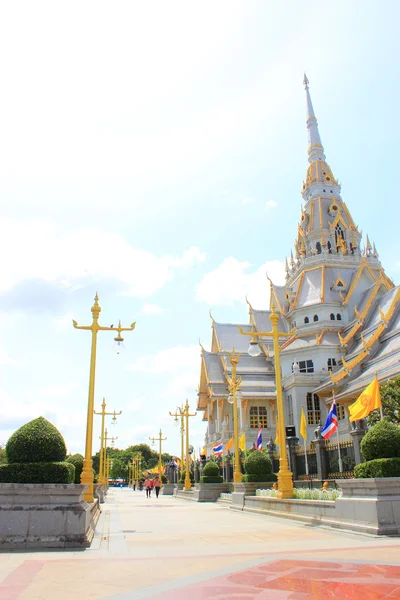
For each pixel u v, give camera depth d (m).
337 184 82.44
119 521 21.34
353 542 13.02
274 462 36.16
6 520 12.43
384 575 8.45
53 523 12.55
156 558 10.74
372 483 14.48
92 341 21.78
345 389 50.91
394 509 14.11
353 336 63.84
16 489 12.61
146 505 37.19
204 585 7.90
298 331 68.19
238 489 30.77
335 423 30.59
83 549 12.29
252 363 74.06
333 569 9.05
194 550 12.01
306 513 19.02
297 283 76.00
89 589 7.71
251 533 15.81
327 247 76.06
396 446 15.53
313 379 60.62
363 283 71.38
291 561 9.98
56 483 13.25
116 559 10.65
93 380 21.11
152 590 7.59
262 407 67.50
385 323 54.47
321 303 68.31
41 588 7.80
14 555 11.30
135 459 136.25
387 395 32.69
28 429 14.08
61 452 14.15
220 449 54.75
